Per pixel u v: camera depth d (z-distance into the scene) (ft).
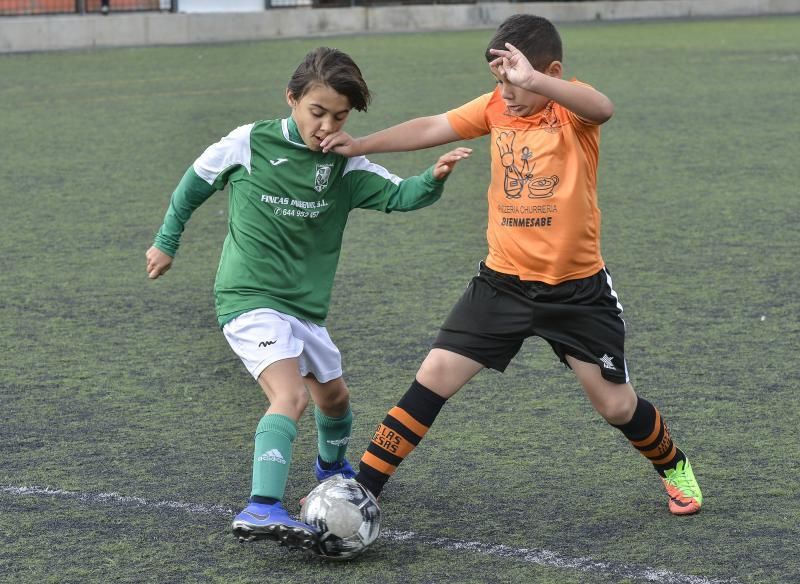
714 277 72.74
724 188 101.76
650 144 125.39
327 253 39.32
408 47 228.22
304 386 37.42
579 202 37.22
